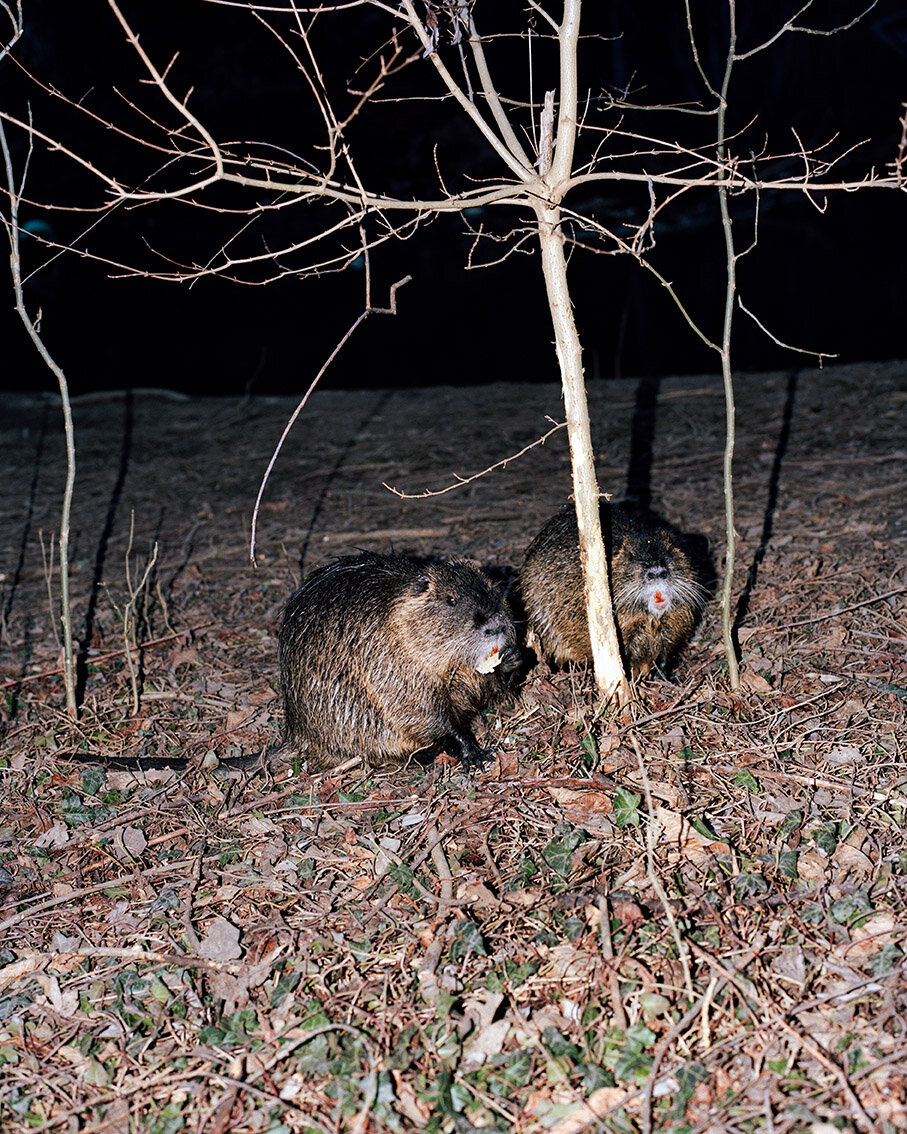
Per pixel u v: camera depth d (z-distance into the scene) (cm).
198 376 677
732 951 132
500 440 348
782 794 156
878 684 178
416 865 153
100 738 197
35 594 263
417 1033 128
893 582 210
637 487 285
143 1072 128
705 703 178
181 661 219
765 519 251
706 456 305
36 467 376
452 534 267
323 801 171
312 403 438
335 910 148
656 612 178
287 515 299
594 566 169
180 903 153
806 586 214
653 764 164
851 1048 119
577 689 186
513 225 630
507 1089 121
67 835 170
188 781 181
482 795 165
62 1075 129
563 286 160
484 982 133
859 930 133
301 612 185
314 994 135
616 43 638
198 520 304
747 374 403
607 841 151
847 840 146
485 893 145
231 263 152
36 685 217
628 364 716
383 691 174
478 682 179
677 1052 121
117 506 324
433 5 149
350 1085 123
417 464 331
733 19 152
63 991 140
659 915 138
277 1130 119
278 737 191
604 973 131
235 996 136
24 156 449
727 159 157
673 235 706
